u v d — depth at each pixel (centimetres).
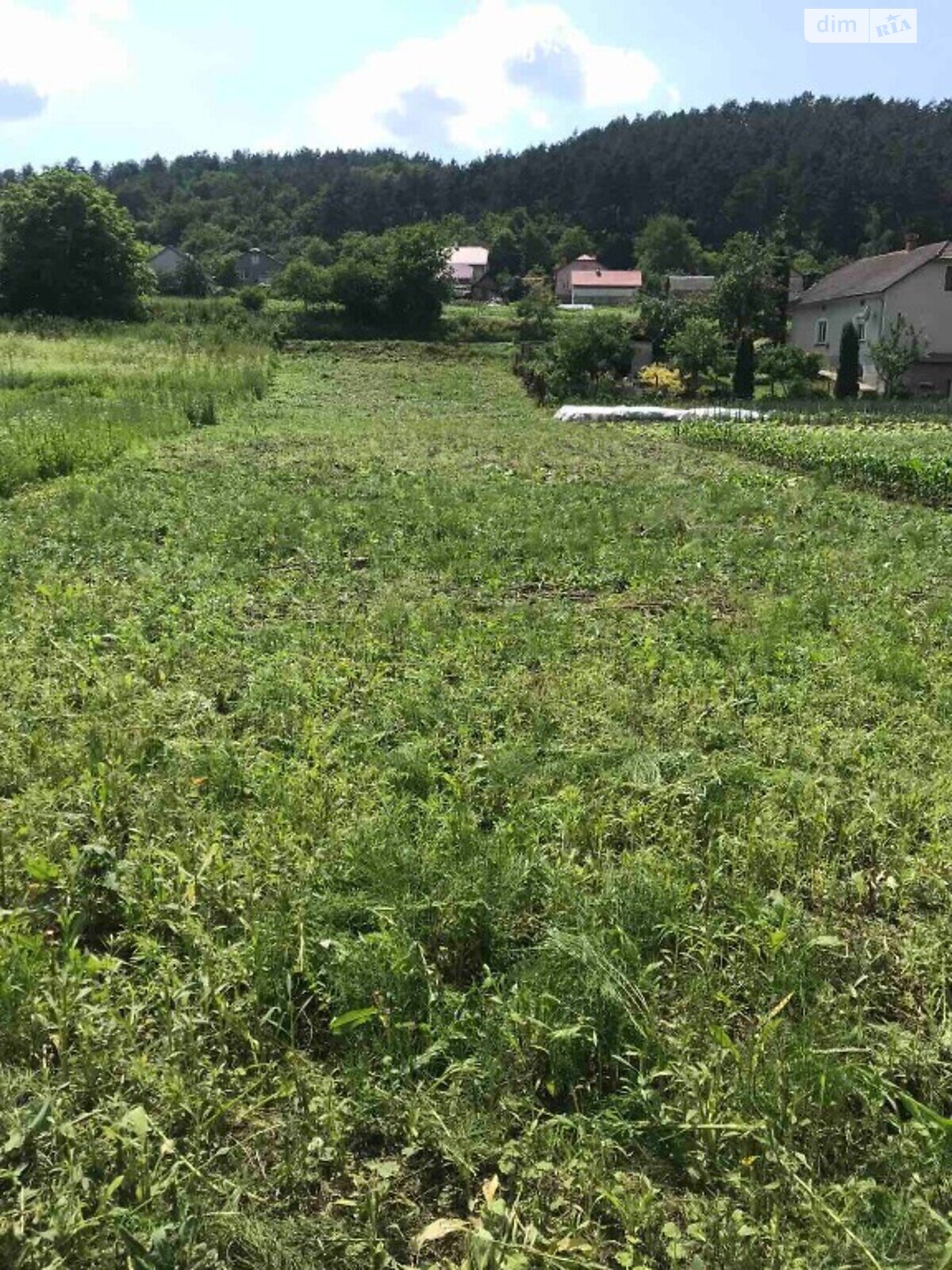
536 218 11956
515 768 494
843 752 526
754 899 388
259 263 9612
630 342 4238
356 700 594
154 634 720
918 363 4019
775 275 4912
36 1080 297
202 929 360
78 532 1037
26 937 349
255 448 1858
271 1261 250
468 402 3497
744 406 3566
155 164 17275
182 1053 305
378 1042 319
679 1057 308
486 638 712
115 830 433
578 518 1192
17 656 636
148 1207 261
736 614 825
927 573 965
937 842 440
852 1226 259
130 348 3912
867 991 354
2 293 5512
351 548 1030
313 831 430
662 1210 272
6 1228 247
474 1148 285
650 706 586
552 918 377
